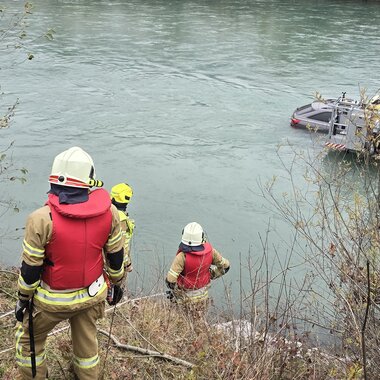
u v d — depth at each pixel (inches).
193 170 708.0
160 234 528.7
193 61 1263.5
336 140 590.6
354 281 150.9
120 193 235.6
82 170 117.9
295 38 1489.9
